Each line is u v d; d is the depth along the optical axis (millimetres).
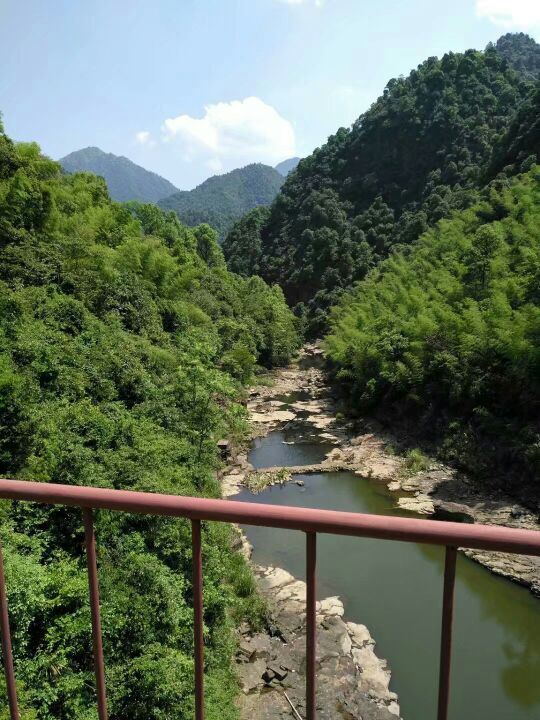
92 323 20891
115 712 8211
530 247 29047
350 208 83438
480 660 11367
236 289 57375
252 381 39438
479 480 20297
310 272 73375
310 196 86625
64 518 10758
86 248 25906
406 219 69250
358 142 89688
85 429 13422
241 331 43406
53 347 16703
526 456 18969
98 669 1672
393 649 11812
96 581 1613
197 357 19844
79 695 7879
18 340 15953
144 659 8609
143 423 16031
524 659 11359
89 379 16922
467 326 25672
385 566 15211
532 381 20891
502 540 1199
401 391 27734
